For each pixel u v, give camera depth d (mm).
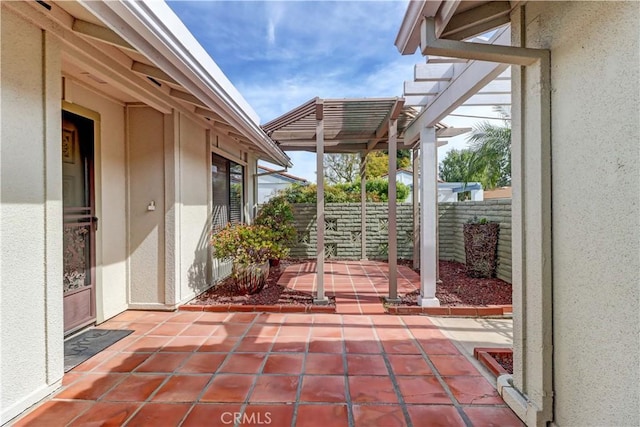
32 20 2383
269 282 6273
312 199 9891
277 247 5590
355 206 8984
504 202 6020
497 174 12250
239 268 5305
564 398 1975
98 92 4031
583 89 1776
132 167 4629
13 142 2271
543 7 2086
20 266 2320
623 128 1533
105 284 4223
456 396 2525
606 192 1636
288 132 6371
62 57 2959
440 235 8312
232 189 7641
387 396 2529
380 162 19391
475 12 2326
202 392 2590
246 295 5316
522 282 2285
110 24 2248
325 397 2518
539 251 2100
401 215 8805
